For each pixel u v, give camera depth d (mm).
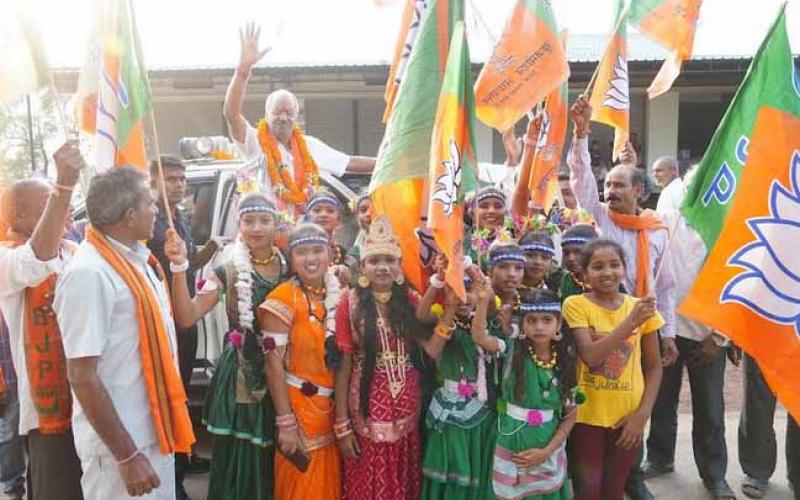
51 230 2699
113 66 3037
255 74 10711
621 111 4070
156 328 2693
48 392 2941
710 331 4113
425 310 3150
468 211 3992
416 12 3645
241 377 3240
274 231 3412
